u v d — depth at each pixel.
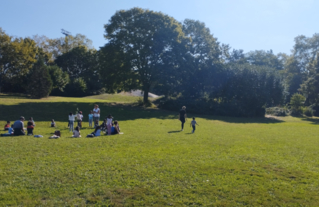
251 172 8.48
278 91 41.50
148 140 14.43
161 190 6.95
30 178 7.72
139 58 39.56
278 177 8.04
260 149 12.38
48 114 27.64
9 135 16.31
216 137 16.27
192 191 6.92
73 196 6.55
